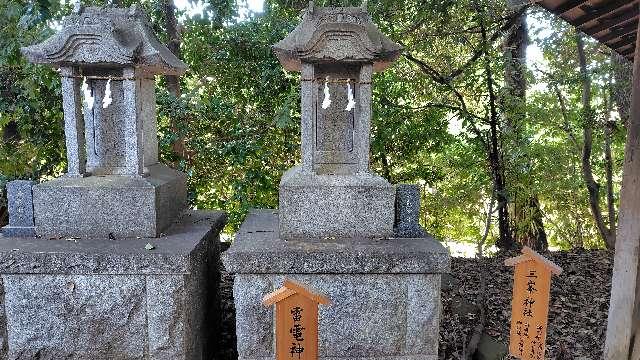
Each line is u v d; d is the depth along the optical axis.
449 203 7.59
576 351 4.26
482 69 7.29
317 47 3.39
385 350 3.38
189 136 6.89
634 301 2.85
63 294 3.20
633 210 2.84
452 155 7.93
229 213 6.85
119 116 3.83
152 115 4.26
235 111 7.01
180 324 3.27
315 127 3.62
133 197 3.56
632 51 4.95
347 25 3.39
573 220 9.18
